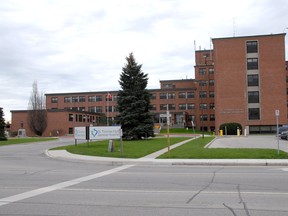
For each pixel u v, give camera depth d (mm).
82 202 7855
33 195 8758
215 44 65375
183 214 6664
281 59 63125
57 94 99875
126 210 7035
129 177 12156
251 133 63219
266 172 13500
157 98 95875
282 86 62812
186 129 82750
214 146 27844
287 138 38312
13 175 12953
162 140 37469
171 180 11289
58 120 75188
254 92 63500
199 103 93438
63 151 24922
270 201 7820
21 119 77625
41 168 15594
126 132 39188
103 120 85625
